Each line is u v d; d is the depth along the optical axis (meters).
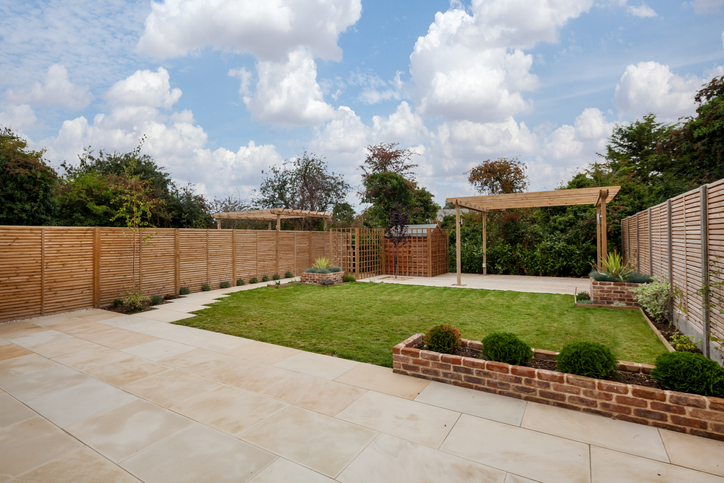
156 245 10.77
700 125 14.49
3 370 5.07
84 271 9.16
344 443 3.19
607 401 3.61
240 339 6.52
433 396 4.12
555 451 3.04
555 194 12.42
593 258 16.28
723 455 2.97
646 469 2.79
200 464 2.90
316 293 11.64
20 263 8.09
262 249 14.64
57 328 7.36
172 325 7.57
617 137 26.66
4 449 3.15
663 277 7.90
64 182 17.25
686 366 3.49
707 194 5.33
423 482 2.66
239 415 3.73
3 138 13.12
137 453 3.07
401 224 16.34
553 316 8.15
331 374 4.83
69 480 2.72
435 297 10.80
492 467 2.83
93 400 4.12
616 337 6.45
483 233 17.64
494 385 4.18
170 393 4.29
